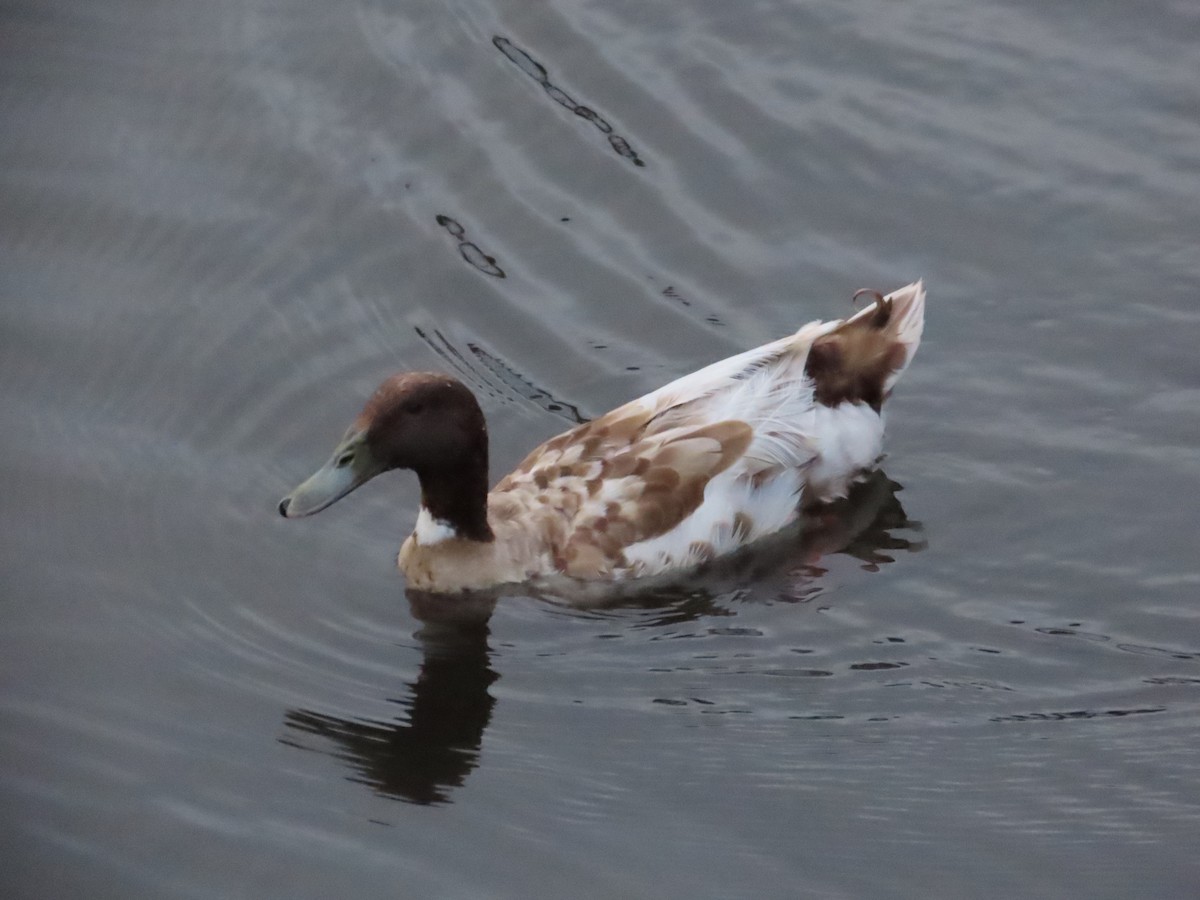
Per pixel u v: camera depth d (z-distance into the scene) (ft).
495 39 63.16
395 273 55.47
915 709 42.65
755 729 42.11
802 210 57.98
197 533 47.55
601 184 58.44
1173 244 56.49
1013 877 38.27
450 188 58.13
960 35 63.82
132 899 37.27
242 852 38.47
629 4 64.64
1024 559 47.19
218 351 52.95
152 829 38.99
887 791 40.42
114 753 40.98
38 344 52.95
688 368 52.95
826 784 40.63
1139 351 53.26
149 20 64.08
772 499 47.75
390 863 38.29
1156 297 54.90
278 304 54.44
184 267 55.52
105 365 52.49
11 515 47.70
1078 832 39.32
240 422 50.98
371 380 52.19
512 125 60.13
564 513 46.32
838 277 55.83
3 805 39.42
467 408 44.88
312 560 47.19
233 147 59.26
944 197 58.34
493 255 56.08
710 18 64.23
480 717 42.45
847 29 63.98
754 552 47.70
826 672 43.83
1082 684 43.34
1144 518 48.11
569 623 45.50
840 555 47.62
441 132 59.82
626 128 60.23
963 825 39.52
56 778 40.19
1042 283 55.57
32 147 59.31
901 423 51.70
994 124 60.64
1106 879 38.19
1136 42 63.31
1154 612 45.37
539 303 54.75
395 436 44.55
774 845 38.99
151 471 49.37
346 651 44.45
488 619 45.60
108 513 47.98
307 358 52.85
